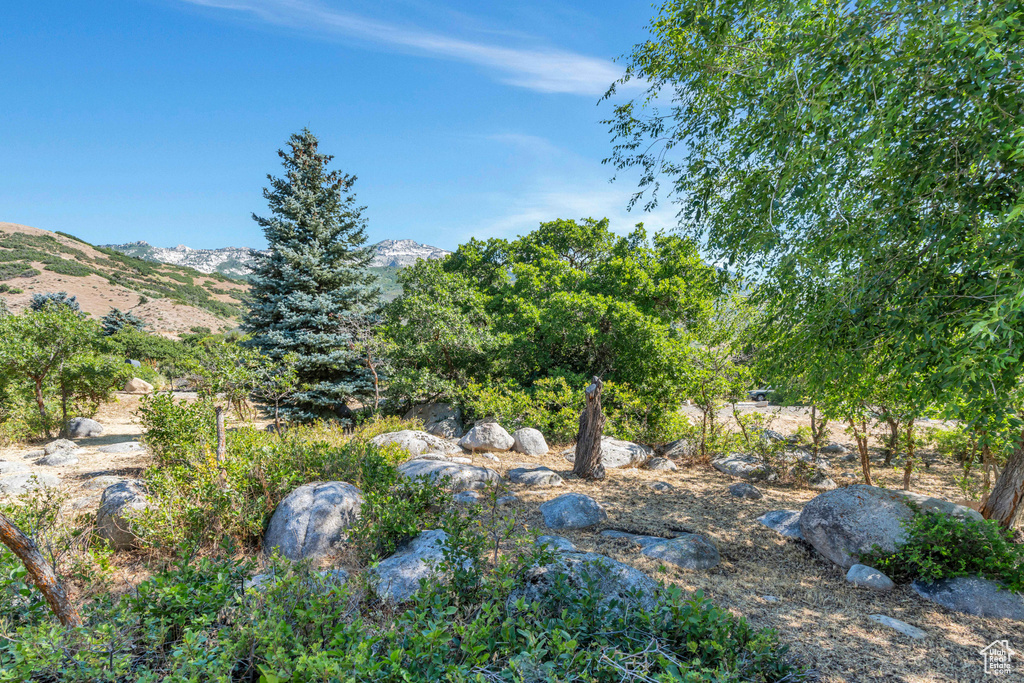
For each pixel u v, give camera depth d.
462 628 3.65
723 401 13.44
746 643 3.79
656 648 3.62
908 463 10.30
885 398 9.04
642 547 7.15
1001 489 6.83
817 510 7.39
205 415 9.81
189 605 3.79
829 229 6.87
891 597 6.05
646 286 17.33
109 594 4.18
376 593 4.90
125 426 17.25
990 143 5.16
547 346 17.56
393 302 19.98
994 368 4.59
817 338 7.09
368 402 19.17
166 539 6.19
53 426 14.96
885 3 5.32
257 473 7.66
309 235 19.02
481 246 23.45
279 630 3.27
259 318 18.55
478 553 4.88
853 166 6.25
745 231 7.31
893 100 5.31
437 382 16.52
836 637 5.02
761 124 6.57
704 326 15.28
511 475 10.52
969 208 5.67
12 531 3.45
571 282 18.98
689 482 10.93
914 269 6.10
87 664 3.12
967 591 5.86
